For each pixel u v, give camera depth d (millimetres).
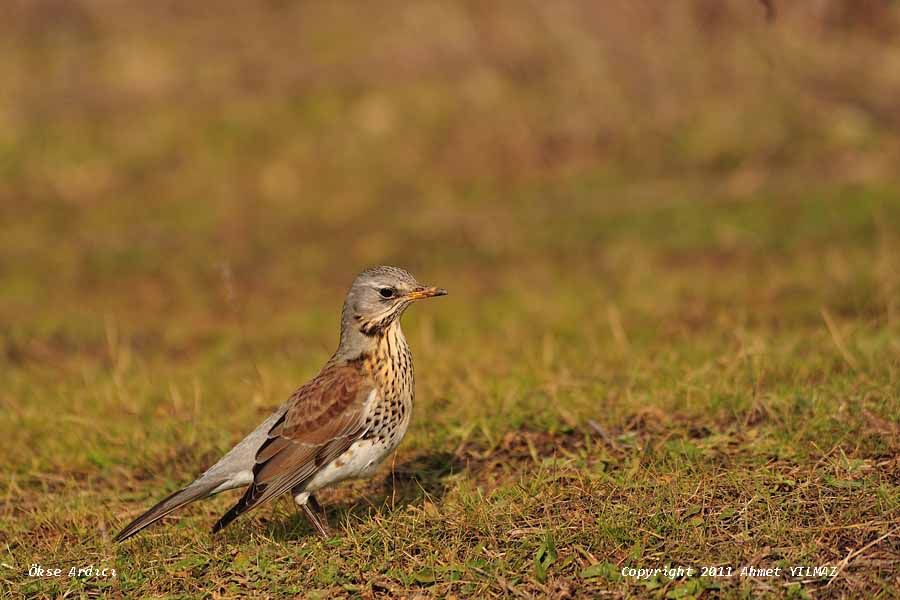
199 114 29391
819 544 8719
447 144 27516
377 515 9906
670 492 9586
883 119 25531
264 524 10383
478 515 9516
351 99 29438
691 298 17766
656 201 23656
